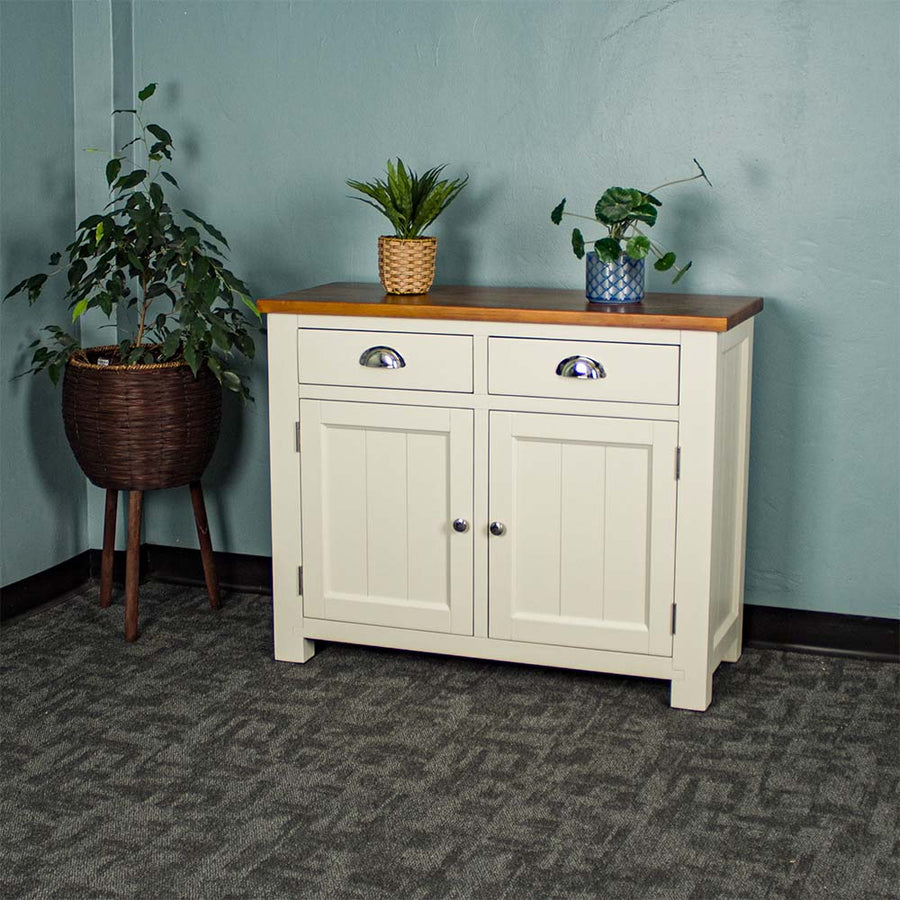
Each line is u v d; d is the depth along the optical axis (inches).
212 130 129.0
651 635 106.8
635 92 116.1
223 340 116.6
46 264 128.7
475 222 122.5
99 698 109.6
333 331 110.4
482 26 119.2
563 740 101.6
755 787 94.1
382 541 113.2
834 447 117.1
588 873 83.3
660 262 108.3
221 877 83.0
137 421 118.2
